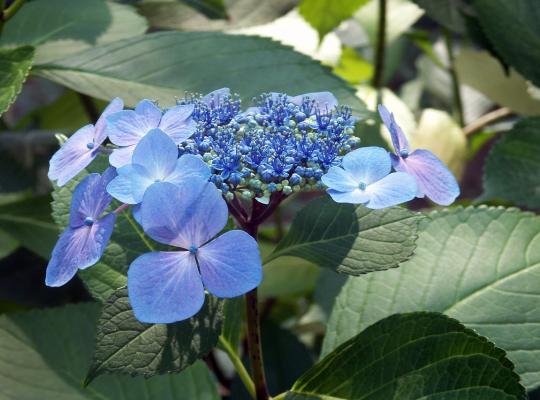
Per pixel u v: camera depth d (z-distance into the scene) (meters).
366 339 0.46
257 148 0.41
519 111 0.88
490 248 0.53
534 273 0.52
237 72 0.58
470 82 0.89
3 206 0.69
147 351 0.42
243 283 0.38
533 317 0.51
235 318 0.51
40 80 1.16
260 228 0.87
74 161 0.43
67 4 0.66
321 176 0.41
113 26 0.65
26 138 0.77
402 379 0.46
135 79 0.58
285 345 0.71
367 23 0.88
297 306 0.93
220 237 0.38
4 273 0.77
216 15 0.71
